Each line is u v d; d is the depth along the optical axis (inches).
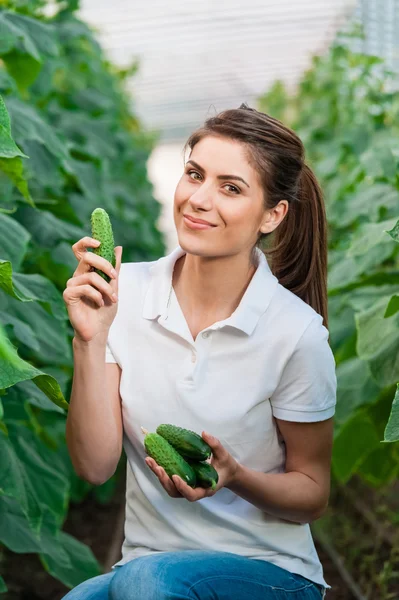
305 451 119.6
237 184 111.9
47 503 151.2
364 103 313.1
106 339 112.8
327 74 387.2
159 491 117.8
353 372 171.3
